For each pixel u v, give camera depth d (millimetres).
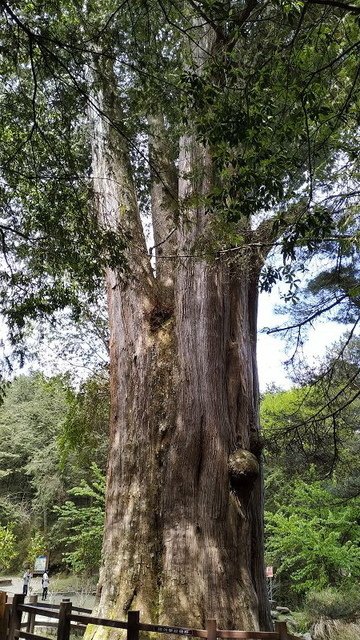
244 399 7883
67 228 6133
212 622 4613
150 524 6801
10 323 6738
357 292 7914
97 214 7316
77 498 26047
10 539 19203
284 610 14836
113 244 6316
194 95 4445
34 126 5590
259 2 4762
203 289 7898
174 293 8266
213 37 5691
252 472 7078
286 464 11562
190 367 7492
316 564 14547
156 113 6258
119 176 8453
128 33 5438
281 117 4508
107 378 15117
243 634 4512
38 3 5262
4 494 29797
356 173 6645
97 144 7480
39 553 22609
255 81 4418
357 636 11461
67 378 15086
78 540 19234
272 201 4742
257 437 7883
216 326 7773
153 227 9648
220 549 6621
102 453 19891
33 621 7070
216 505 6832
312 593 13977
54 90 5688
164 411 7391
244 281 8781
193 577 6352
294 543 14703
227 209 5004
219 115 4324
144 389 7609
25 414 30359
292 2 4035
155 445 7250
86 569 18438
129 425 7527
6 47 5020
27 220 6297
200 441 7137
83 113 6211
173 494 6871
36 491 29516
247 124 4266
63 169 6090
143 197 9977
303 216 5129
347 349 10422
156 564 6574
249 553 7039
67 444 18844
